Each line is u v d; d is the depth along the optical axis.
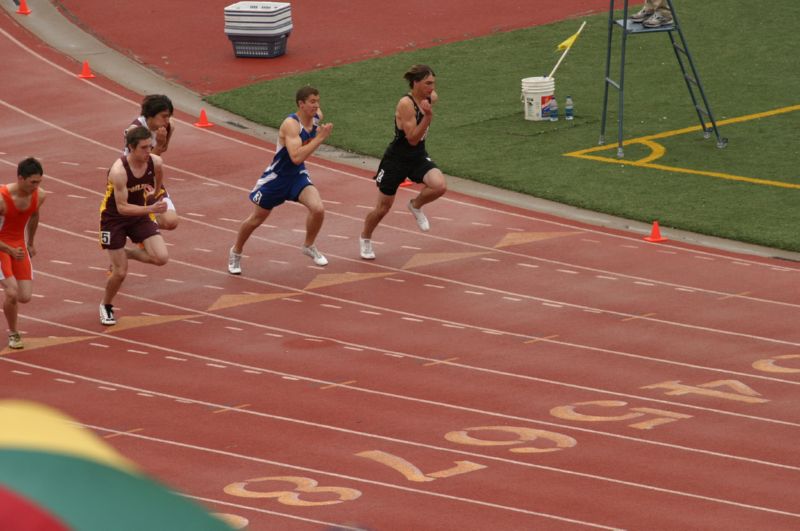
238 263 46.03
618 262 47.31
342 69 78.19
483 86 75.06
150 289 44.66
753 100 71.25
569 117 68.38
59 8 88.94
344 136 65.75
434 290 44.16
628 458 30.36
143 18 87.56
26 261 38.56
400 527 26.52
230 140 65.19
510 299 43.19
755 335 39.41
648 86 74.31
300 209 53.78
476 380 35.97
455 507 27.56
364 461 30.41
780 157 61.25
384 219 52.59
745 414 33.16
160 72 77.88
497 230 51.28
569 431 32.16
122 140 65.06
